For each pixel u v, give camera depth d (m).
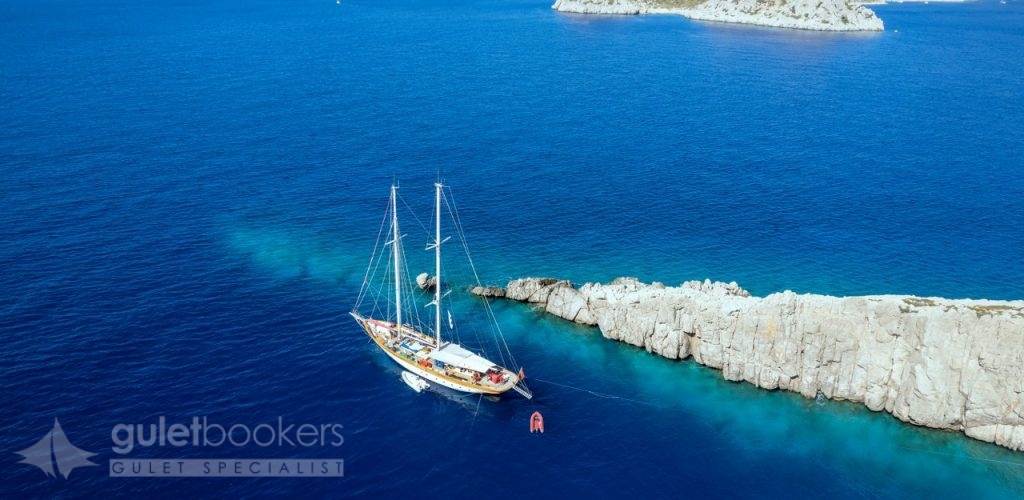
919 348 77.56
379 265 113.44
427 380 86.19
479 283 108.69
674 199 142.38
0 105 199.00
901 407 78.94
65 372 83.88
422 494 69.81
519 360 90.38
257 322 96.56
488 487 70.88
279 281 107.44
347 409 81.00
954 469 73.19
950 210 138.38
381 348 91.31
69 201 132.38
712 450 75.88
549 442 76.88
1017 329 73.25
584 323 98.06
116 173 148.00
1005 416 74.69
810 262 116.56
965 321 75.50
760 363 84.38
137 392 81.38
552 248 120.56
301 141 173.62
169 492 68.44
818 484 71.56
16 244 114.12
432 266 114.19
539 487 71.00
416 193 142.75
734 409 81.75
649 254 118.81
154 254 113.50
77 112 193.50
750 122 197.25
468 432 78.25
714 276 111.88
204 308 99.00
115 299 99.81
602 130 188.12
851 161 166.50
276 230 124.38
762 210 137.50
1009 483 71.38
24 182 140.88
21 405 78.19
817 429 78.62
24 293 99.81
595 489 70.81
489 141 176.88
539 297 102.62
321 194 141.12
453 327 97.44
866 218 134.38
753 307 84.12
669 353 89.75
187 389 82.38
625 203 139.88
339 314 99.62
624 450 75.88
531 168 158.50
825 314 81.06
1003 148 176.62
